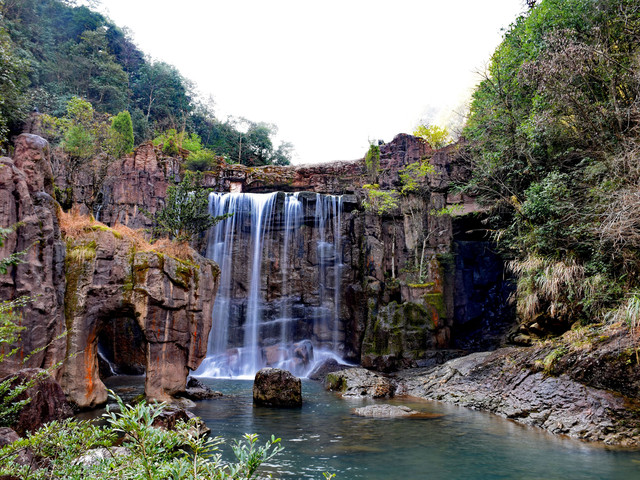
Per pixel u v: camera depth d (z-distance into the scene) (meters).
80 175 24.47
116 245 11.69
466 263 24.75
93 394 11.13
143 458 2.60
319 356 24.47
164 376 12.06
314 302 25.45
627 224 12.00
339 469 7.80
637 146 12.97
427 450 9.03
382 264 24.69
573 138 16.11
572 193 15.23
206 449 2.99
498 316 23.53
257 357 24.19
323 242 26.25
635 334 11.12
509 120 18.83
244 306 25.55
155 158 26.64
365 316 23.69
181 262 12.68
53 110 36.25
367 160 30.11
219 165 30.98
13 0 39.72
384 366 20.66
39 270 9.84
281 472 7.57
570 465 8.11
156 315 11.84
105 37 52.72
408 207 25.92
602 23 16.02
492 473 7.69
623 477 7.51
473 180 20.91
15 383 7.05
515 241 18.28
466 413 12.78
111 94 45.34
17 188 9.77
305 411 12.95
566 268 14.07
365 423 11.43
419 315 22.08
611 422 10.07
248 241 26.42
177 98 56.00
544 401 11.66
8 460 3.15
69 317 10.75
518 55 18.77
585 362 11.52
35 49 41.50
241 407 13.36
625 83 14.66
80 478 2.79
